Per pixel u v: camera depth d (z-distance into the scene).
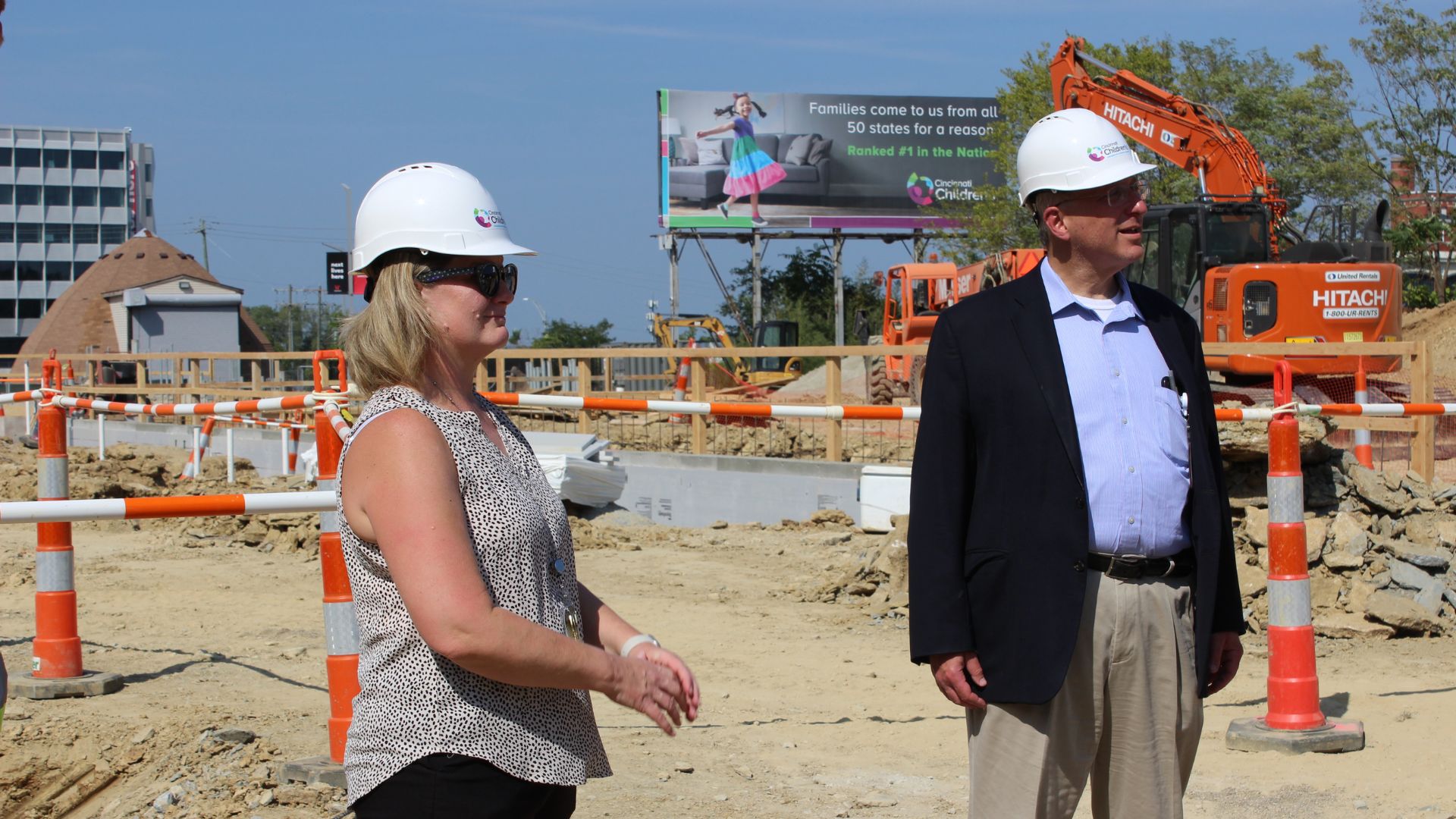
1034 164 3.29
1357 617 7.94
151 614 8.65
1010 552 3.18
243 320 55.53
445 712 2.47
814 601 9.06
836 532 12.02
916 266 24.42
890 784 5.09
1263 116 38.31
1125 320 3.31
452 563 2.39
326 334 97.44
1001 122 40.12
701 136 52.47
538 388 21.25
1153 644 3.22
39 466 6.48
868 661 7.34
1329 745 5.35
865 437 16.47
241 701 6.33
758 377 30.48
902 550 9.14
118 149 103.81
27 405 23.72
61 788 5.60
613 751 5.54
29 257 102.25
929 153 53.59
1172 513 3.22
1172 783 3.27
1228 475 9.07
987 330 3.26
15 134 101.06
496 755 2.47
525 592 2.53
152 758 5.59
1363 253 17.58
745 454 16.27
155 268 58.50
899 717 6.11
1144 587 3.21
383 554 2.46
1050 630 3.14
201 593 9.45
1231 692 6.54
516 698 2.52
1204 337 16.91
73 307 56.97
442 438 2.50
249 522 12.01
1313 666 5.49
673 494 13.92
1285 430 5.45
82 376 29.11
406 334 2.56
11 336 101.69
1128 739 3.25
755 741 5.69
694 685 2.72
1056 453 3.17
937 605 3.20
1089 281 3.30
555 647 2.43
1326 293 15.92
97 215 103.38
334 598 5.07
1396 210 34.62
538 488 2.68
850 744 5.65
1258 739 5.40
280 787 4.96
